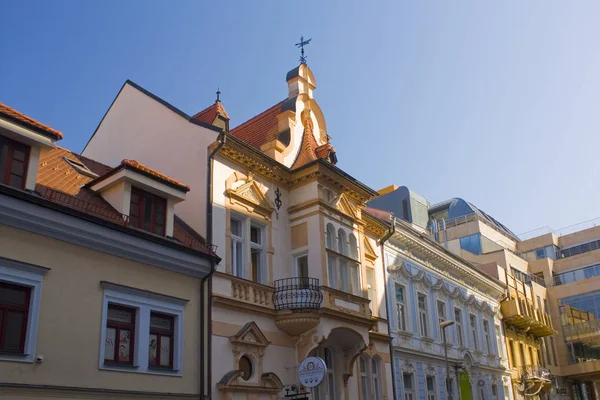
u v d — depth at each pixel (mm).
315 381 17141
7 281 12453
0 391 11734
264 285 18812
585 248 62438
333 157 23125
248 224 19234
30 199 12984
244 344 17453
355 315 20438
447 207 65438
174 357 15633
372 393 22828
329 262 20781
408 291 27844
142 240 15219
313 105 24938
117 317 14641
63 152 18719
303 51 25781
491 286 37969
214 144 18438
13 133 13344
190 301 16406
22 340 12516
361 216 24453
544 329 44531
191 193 18406
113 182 15781
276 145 21406
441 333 29969
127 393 14039
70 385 12977
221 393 16375
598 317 51312
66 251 13695
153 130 20438
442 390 28547
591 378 51750
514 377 38531
